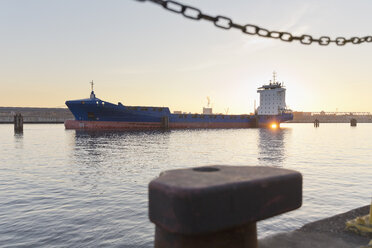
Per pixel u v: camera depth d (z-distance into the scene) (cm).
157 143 3728
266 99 9981
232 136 5266
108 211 938
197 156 2470
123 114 6150
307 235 292
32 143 3653
